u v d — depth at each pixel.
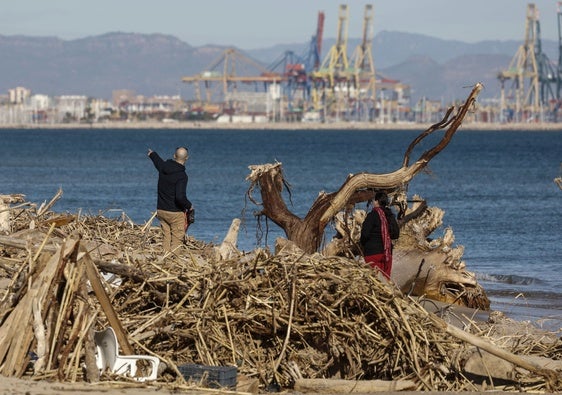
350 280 17.75
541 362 17.44
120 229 30.56
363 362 17.30
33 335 15.16
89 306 16.06
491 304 30.86
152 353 16.28
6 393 13.65
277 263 18.27
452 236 29.14
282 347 17.23
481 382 16.62
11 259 20.19
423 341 16.97
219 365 16.81
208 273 18.30
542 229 56.66
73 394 13.95
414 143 28.92
